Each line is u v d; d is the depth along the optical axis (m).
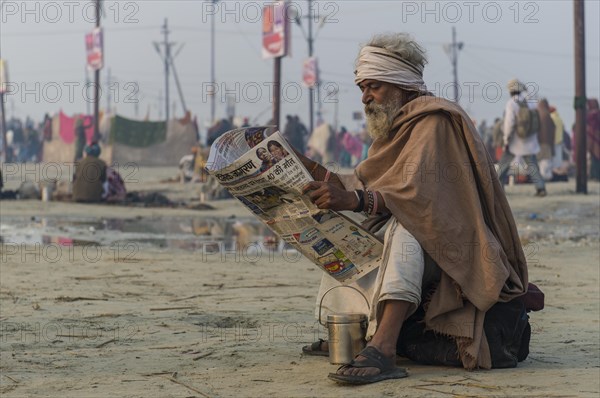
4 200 49.91
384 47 9.99
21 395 8.59
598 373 9.39
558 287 17.80
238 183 9.41
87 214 41.34
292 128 79.38
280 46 59.81
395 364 9.41
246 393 8.60
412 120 9.80
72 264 20.97
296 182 9.23
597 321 13.43
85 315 13.72
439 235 9.43
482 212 9.73
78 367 9.90
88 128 101.12
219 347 11.11
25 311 14.08
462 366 9.72
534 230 32.66
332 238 9.66
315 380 9.16
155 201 48.34
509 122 46.97
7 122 136.75
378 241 9.62
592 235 30.69
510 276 9.76
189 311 14.20
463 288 9.45
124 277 18.73
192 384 9.02
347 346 9.70
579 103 49.53
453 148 9.70
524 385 8.80
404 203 9.43
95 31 92.62
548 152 60.06
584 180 49.38
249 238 29.45
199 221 38.03
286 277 18.98
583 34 49.59
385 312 9.32
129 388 8.85
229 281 18.23
